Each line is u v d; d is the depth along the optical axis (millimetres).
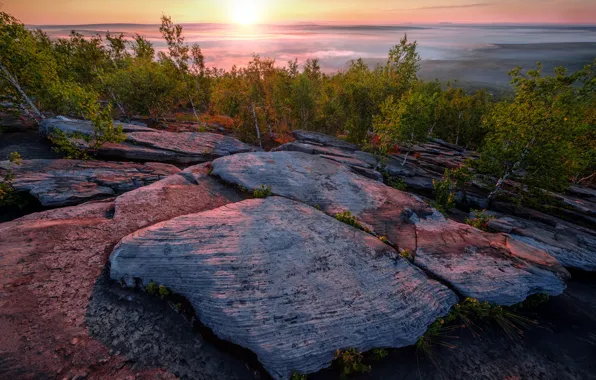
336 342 9711
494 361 10695
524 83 20531
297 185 19406
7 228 12617
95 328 9445
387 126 29016
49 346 8633
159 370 8758
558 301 13828
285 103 45000
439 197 24078
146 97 38875
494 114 22906
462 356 10734
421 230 16094
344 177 21344
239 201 17844
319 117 47188
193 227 13117
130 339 9367
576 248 17031
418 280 12375
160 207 15953
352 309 10664
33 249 11734
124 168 21359
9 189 15922
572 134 19250
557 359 11016
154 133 29141
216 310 9969
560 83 19219
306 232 14031
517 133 21125
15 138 26203
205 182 19719
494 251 14719
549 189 22000
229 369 9164
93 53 46719
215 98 40594
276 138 44125
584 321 12820
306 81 44500
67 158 22109
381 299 11258
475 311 12023
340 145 36219
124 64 50781
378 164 29453
